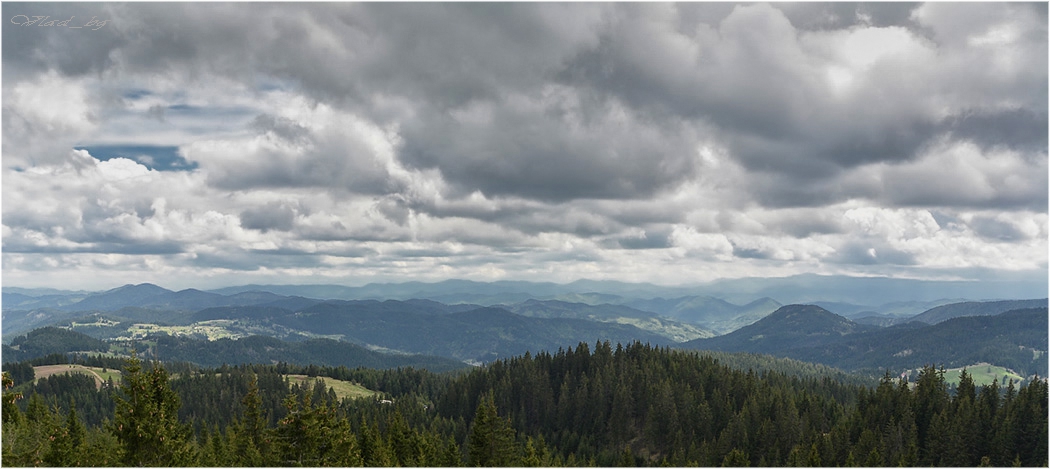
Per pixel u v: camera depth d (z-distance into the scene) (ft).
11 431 269.03
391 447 466.29
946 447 557.33
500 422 452.76
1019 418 548.72
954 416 579.07
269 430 281.13
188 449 246.88
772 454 615.16
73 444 279.28
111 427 227.61
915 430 592.19
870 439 570.05
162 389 239.91
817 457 540.52
